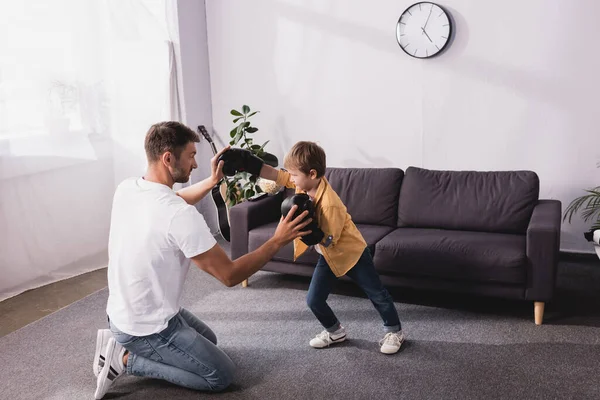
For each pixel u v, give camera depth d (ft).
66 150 12.35
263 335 9.37
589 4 11.75
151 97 14.06
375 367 8.17
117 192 7.21
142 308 7.10
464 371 7.97
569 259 12.76
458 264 9.70
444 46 12.89
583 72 12.07
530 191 10.97
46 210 12.17
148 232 6.84
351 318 9.92
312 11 14.19
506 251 9.43
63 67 12.10
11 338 9.57
